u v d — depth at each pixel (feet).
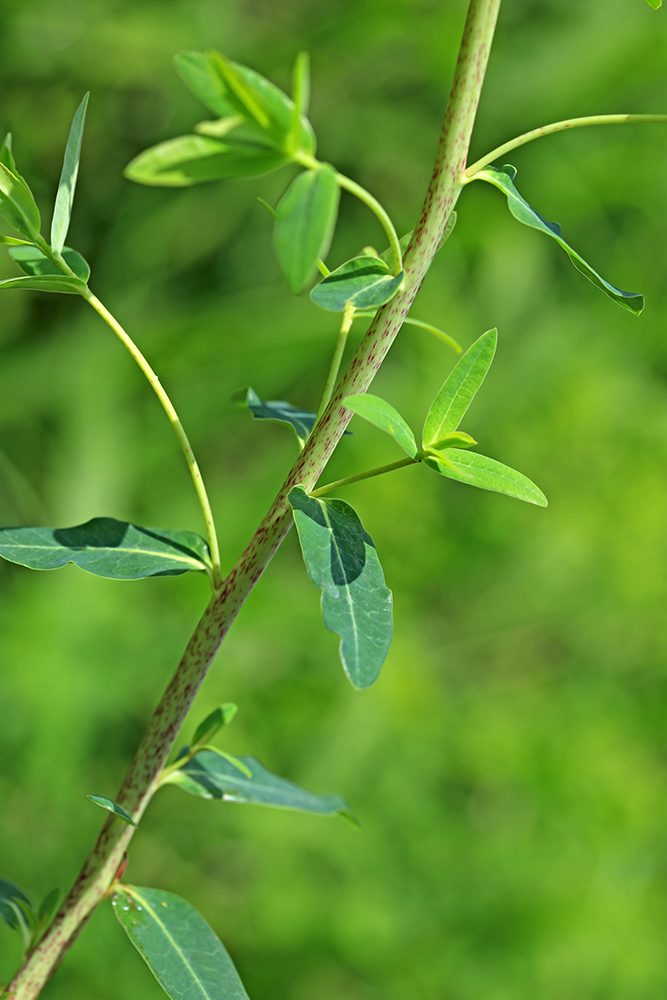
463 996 6.06
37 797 6.13
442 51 7.29
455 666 7.27
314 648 6.66
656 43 7.16
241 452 7.50
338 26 7.29
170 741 2.25
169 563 2.24
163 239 7.36
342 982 6.19
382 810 6.56
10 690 6.04
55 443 7.10
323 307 2.12
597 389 6.86
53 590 6.38
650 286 7.70
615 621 7.15
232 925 6.38
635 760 6.85
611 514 6.84
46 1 7.23
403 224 7.47
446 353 7.04
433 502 6.99
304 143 2.02
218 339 6.98
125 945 5.82
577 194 7.38
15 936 5.44
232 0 7.73
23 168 7.37
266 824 6.42
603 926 6.18
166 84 7.57
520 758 6.75
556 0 7.70
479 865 6.49
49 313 7.46
